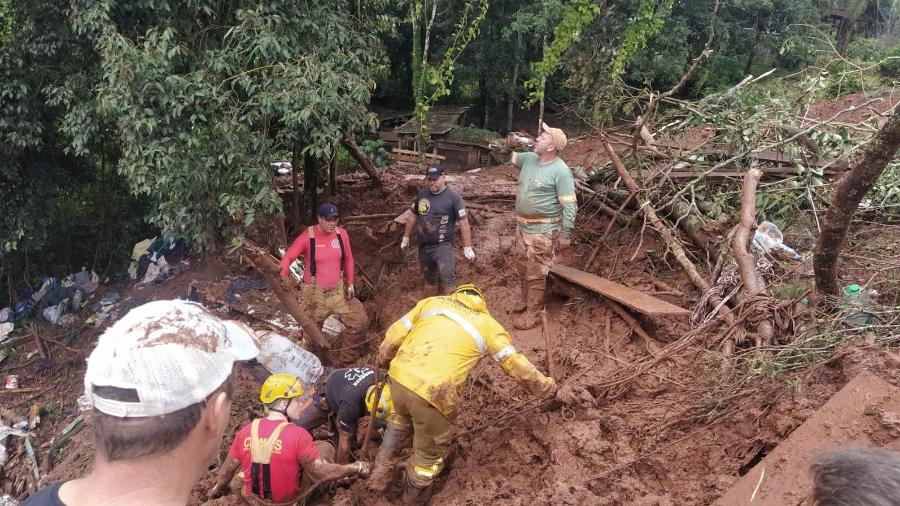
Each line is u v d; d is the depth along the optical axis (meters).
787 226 5.90
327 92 5.82
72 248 9.71
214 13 6.16
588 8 10.63
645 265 6.16
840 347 3.62
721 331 4.59
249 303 7.27
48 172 8.63
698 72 17.84
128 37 6.16
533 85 12.13
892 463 1.15
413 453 4.02
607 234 6.54
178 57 5.97
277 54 5.90
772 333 4.20
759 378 3.75
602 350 5.02
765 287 4.64
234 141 5.75
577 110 11.50
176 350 1.21
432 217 6.15
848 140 6.31
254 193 5.99
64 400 7.46
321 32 6.20
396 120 21.78
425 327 3.87
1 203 8.40
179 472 1.24
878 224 5.66
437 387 3.66
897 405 2.79
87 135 7.00
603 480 3.61
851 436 2.79
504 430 4.41
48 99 7.41
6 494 6.33
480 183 10.00
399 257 7.68
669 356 4.38
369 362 6.07
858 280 4.70
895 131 3.02
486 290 6.46
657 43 16.92
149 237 9.77
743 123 6.43
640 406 4.16
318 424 4.79
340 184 10.23
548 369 4.95
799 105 6.84
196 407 1.21
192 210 6.09
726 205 6.24
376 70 7.82
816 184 5.71
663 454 3.61
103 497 1.18
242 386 6.11
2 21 7.24
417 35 13.47
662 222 6.36
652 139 7.43
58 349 8.16
